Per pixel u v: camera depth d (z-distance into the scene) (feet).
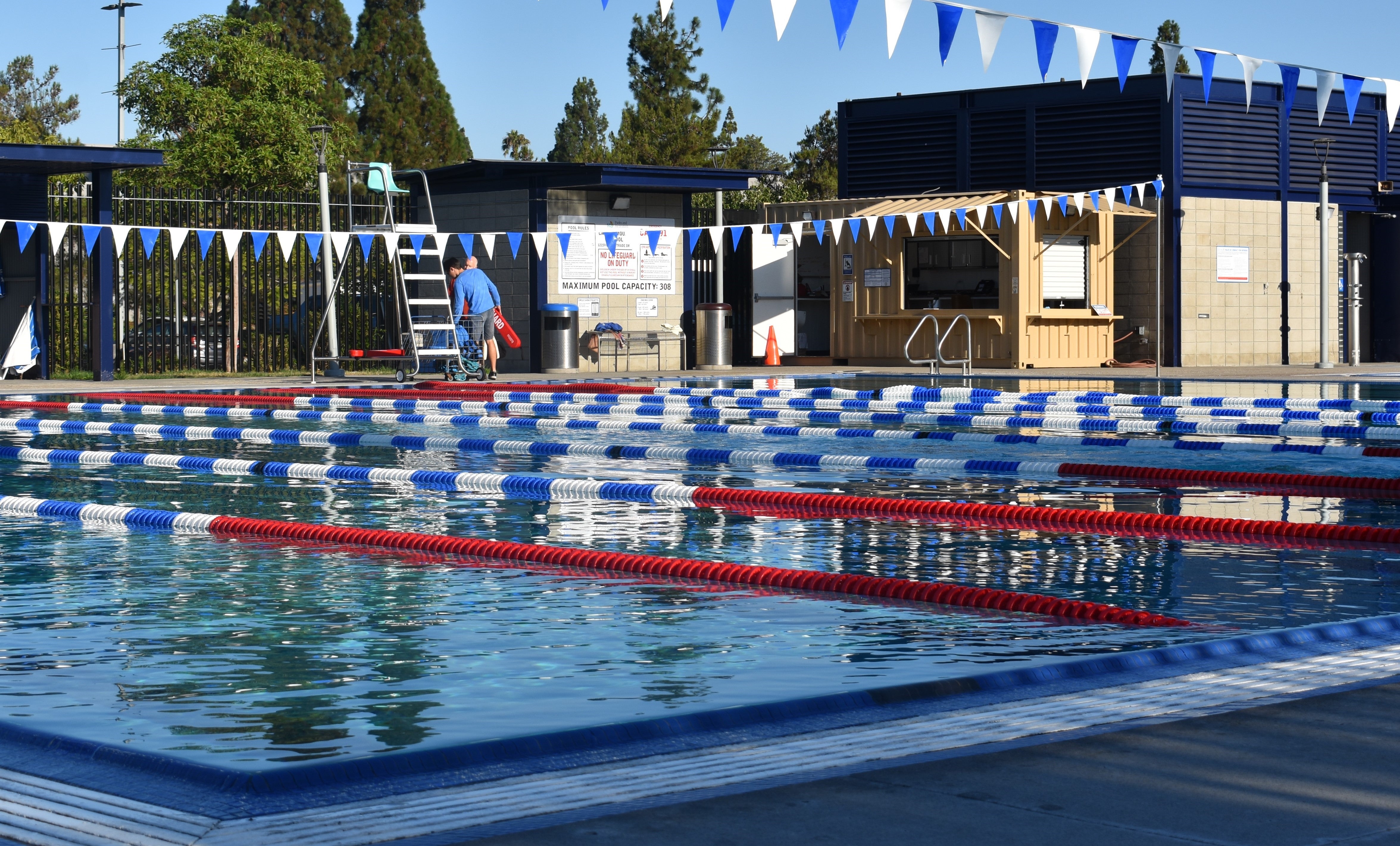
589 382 68.59
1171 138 82.07
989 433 42.39
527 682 13.82
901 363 84.12
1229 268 84.48
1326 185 78.28
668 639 15.87
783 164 164.04
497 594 18.69
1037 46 29.73
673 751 11.47
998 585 19.34
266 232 62.08
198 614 17.38
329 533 23.85
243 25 91.50
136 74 89.92
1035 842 9.23
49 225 55.88
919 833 9.41
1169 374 73.00
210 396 59.31
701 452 36.73
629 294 80.84
